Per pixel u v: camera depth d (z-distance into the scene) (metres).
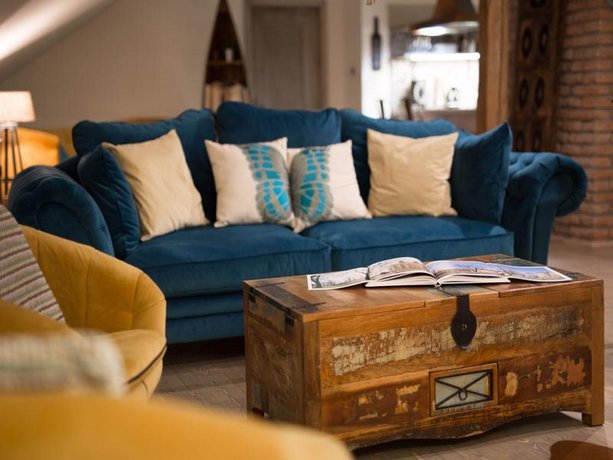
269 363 2.34
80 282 2.10
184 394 2.85
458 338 2.27
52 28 6.84
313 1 9.47
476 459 2.26
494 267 2.49
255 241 3.23
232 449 0.57
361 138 4.02
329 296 2.28
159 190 3.37
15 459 0.53
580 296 2.43
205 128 3.84
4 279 1.76
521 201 3.66
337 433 2.17
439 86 9.52
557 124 5.92
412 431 2.27
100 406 0.57
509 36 6.04
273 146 3.74
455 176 3.84
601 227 5.73
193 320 3.15
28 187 2.88
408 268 2.41
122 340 1.90
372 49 9.17
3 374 0.62
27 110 5.74
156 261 3.05
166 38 8.80
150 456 0.55
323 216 3.68
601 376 2.48
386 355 2.20
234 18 8.93
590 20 5.61
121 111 8.77
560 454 2.28
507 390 2.37
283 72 9.89
